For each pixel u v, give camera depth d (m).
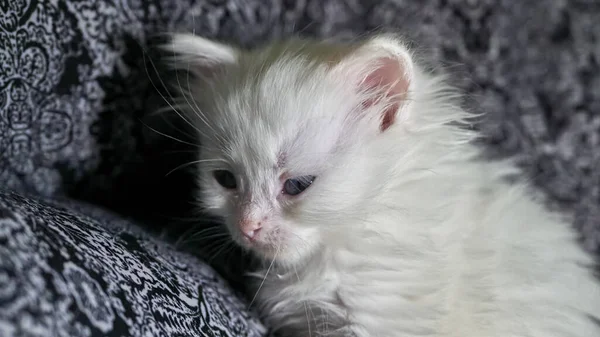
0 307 0.17
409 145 0.26
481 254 0.27
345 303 0.26
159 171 0.29
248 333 0.24
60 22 0.26
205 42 0.27
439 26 0.31
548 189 0.33
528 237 0.28
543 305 0.26
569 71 0.32
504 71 0.32
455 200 0.27
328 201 0.25
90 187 0.28
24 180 0.27
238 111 0.26
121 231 0.25
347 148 0.26
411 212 0.26
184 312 0.22
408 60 0.25
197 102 0.29
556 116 0.32
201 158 0.28
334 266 0.26
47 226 0.20
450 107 0.28
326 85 0.25
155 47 0.28
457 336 0.26
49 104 0.26
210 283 0.25
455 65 0.31
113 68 0.27
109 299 0.19
